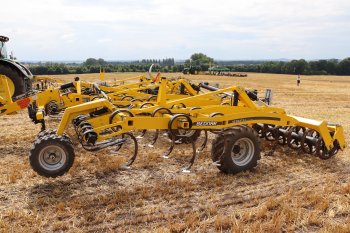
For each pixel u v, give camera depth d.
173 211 5.42
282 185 6.57
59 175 6.33
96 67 72.50
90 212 5.31
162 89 7.97
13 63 11.62
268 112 7.79
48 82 21.02
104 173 7.03
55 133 6.54
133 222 5.05
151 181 6.64
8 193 5.99
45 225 4.94
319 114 15.82
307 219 5.15
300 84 43.56
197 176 6.95
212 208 5.41
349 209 5.53
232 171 7.04
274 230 4.82
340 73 102.38
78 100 10.74
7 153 8.40
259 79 55.91
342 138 8.21
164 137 10.09
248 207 5.61
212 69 68.25
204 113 8.05
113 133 6.65
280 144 9.07
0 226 4.84
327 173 7.30
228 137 6.95
